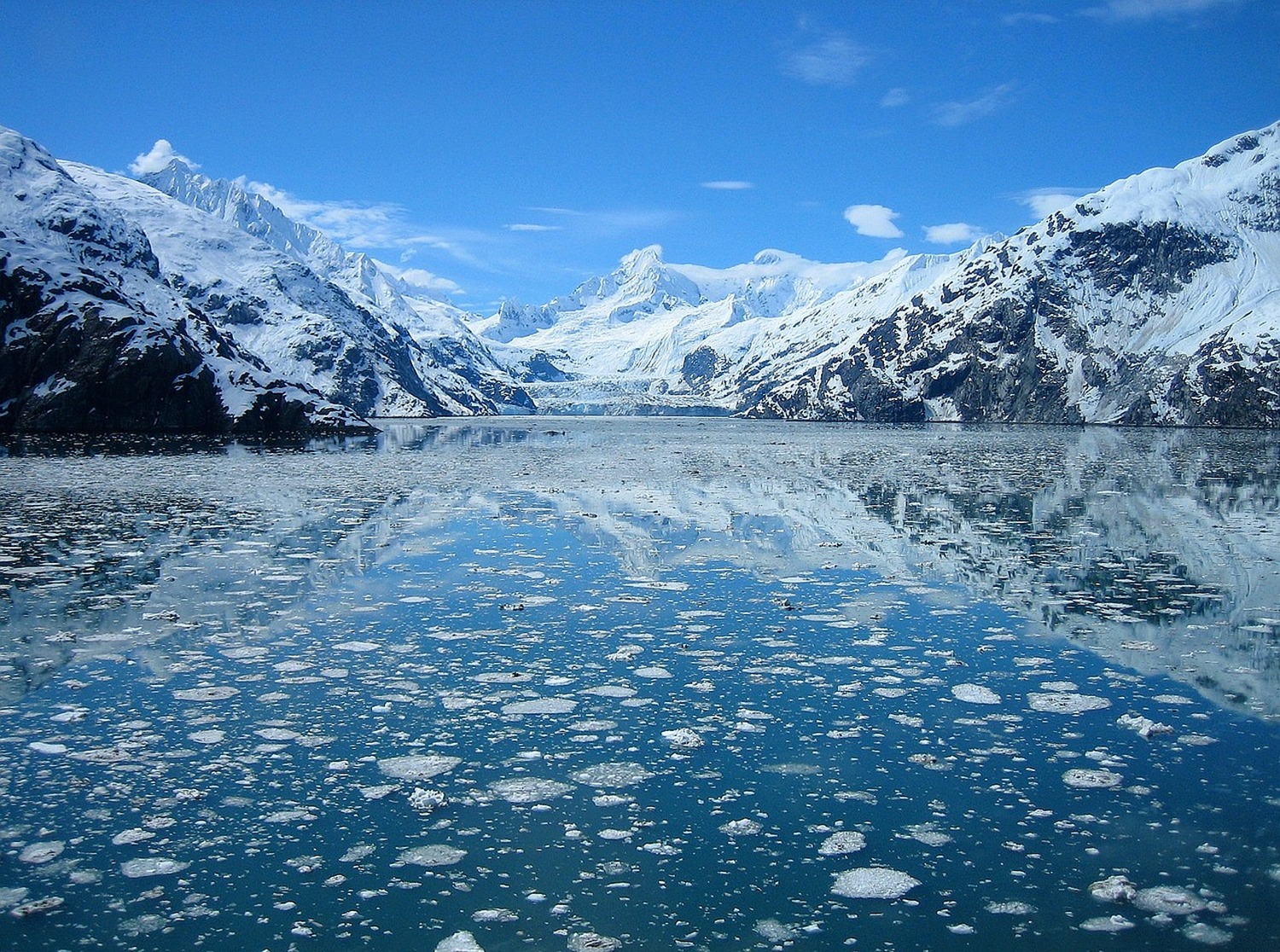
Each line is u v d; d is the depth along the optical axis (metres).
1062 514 37.00
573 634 19.28
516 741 13.75
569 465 63.62
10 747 13.41
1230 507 39.66
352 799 11.88
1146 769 12.67
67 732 13.98
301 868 10.23
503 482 49.62
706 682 16.27
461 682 16.25
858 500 41.69
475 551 28.34
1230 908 9.45
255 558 26.95
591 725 14.36
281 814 11.48
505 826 11.21
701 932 9.10
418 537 30.78
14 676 16.42
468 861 10.43
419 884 9.96
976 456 77.81
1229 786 12.13
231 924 9.22
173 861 10.38
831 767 12.84
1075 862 10.35
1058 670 16.88
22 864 10.31
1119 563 26.66
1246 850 10.56
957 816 11.41
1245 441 113.19
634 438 115.31
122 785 12.26
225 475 52.75
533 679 16.45
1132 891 9.66
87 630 19.19
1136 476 55.72
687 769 12.78
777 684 16.22
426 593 22.83
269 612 20.88
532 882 10.01
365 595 22.50
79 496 41.81
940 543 30.12
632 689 15.93
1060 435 136.88
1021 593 22.92
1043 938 8.95
